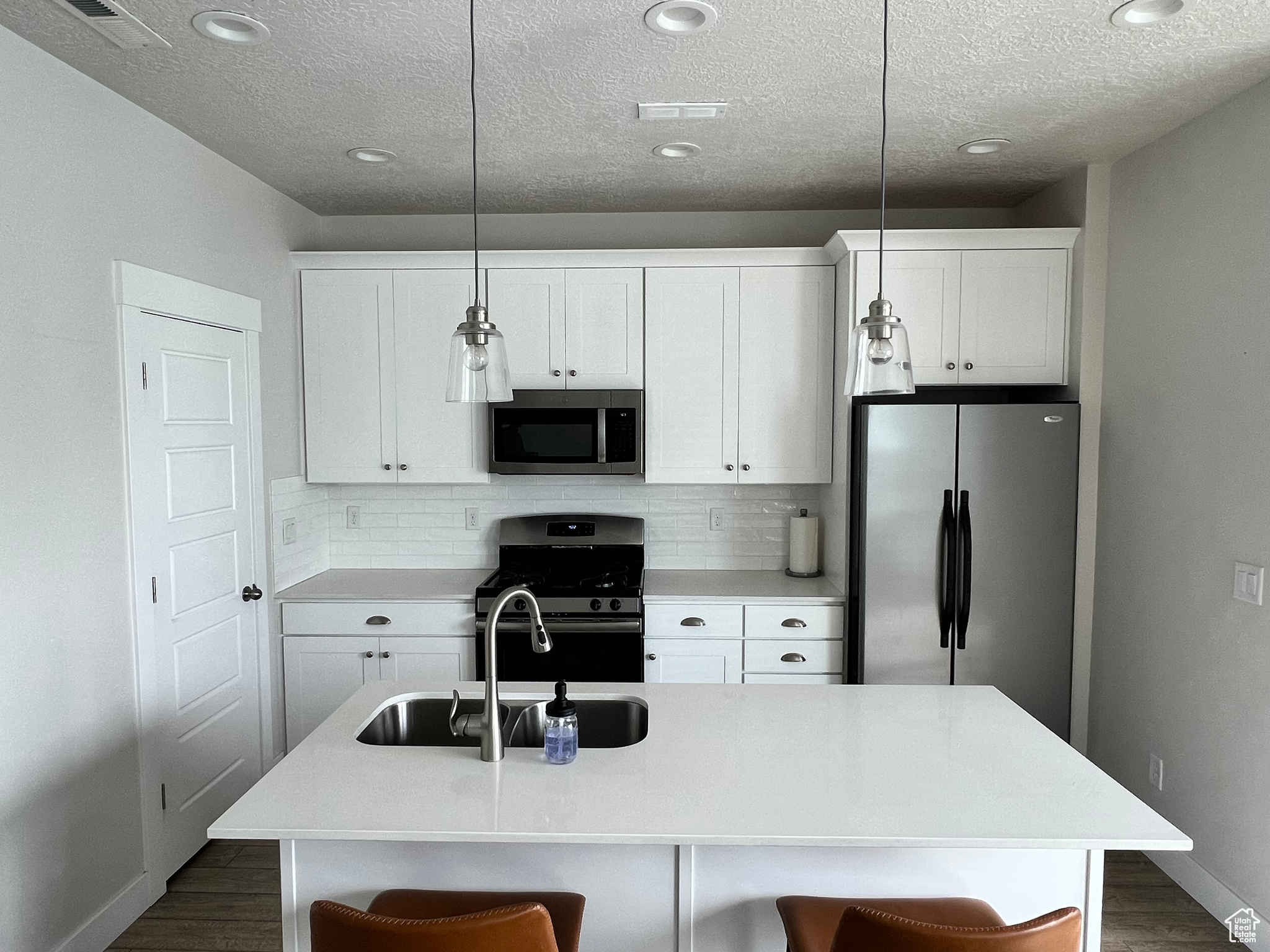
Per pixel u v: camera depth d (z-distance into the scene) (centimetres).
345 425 384
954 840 153
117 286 253
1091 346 335
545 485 418
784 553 416
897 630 332
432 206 391
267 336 354
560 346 376
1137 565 311
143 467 266
